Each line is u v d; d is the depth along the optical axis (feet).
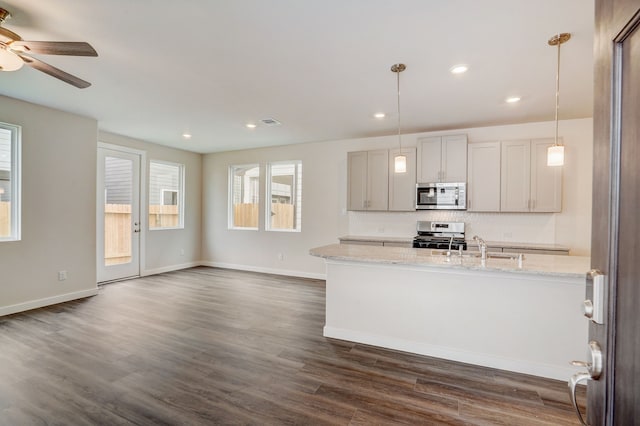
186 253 21.63
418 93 10.94
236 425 6.11
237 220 21.86
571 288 7.72
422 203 15.38
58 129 13.16
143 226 18.81
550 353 7.91
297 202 19.88
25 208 12.27
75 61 8.79
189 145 19.90
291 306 13.39
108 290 15.60
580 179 13.64
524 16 6.66
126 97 11.55
